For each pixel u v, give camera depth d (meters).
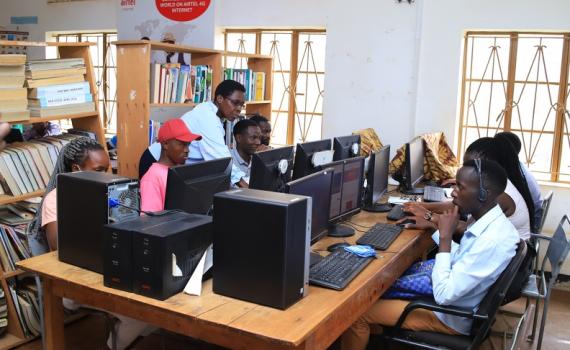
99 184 2.01
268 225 1.74
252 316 1.72
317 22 5.21
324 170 2.51
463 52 4.79
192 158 3.50
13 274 3.02
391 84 4.96
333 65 5.18
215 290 1.89
